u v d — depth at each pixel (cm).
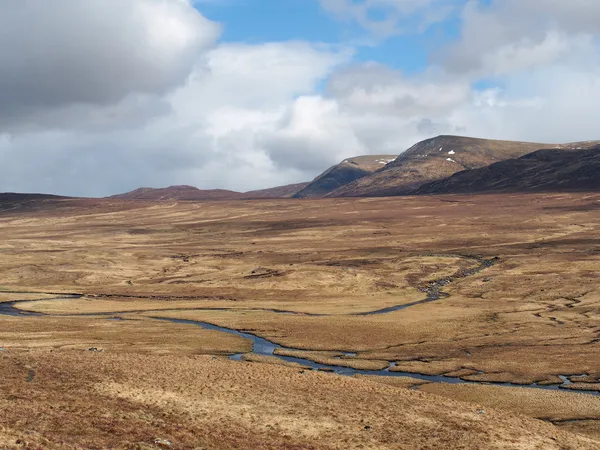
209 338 8181
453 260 15838
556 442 4141
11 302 11750
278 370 5931
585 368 6462
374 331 8588
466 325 8881
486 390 5750
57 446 3177
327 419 4350
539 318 9188
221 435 3825
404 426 4266
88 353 6288
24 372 5088
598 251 15825
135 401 4444
